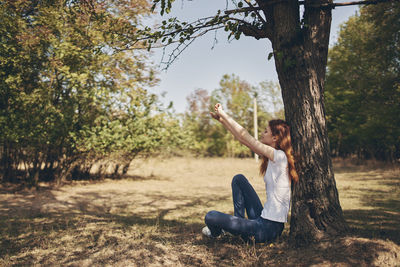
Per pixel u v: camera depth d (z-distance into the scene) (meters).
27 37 7.94
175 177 14.87
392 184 10.31
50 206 7.01
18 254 3.49
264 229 3.16
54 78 9.38
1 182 10.30
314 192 3.30
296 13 3.49
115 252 3.41
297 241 3.32
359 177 13.14
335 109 20.75
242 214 3.54
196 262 3.13
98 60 9.21
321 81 3.53
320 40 3.51
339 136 22.17
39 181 11.14
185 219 5.57
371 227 4.37
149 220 5.44
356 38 17.89
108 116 11.41
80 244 3.83
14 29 7.77
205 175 15.82
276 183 3.13
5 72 8.48
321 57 3.54
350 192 8.63
